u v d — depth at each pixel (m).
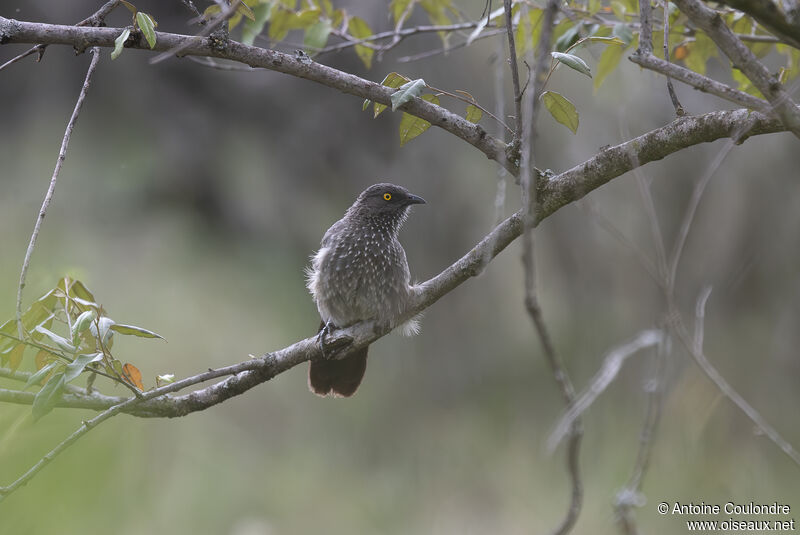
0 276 6.98
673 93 5.39
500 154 5.72
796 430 13.22
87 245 14.23
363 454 15.55
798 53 6.73
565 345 15.16
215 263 15.48
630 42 6.47
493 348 15.73
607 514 13.28
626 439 13.95
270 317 15.34
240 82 15.26
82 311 5.43
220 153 15.44
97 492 6.18
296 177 15.76
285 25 7.44
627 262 13.87
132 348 14.15
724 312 13.82
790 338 13.60
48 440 5.93
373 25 13.70
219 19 5.08
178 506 13.25
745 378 13.57
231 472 14.45
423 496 14.72
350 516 14.31
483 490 14.66
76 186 14.56
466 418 15.78
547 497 14.24
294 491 14.39
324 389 8.23
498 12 7.11
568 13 6.88
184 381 5.55
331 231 8.81
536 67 4.25
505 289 15.44
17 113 14.71
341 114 15.33
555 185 5.73
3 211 13.91
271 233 15.88
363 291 8.27
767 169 13.42
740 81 6.49
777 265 13.58
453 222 15.08
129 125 14.98
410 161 15.25
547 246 14.84
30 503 5.74
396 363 16.30
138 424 11.65
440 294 6.30
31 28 5.44
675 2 4.39
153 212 15.21
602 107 12.88
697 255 13.72
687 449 12.48
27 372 5.49
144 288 14.59
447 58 14.00
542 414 15.29
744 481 12.54
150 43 5.29
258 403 15.73
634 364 14.27
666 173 13.75
